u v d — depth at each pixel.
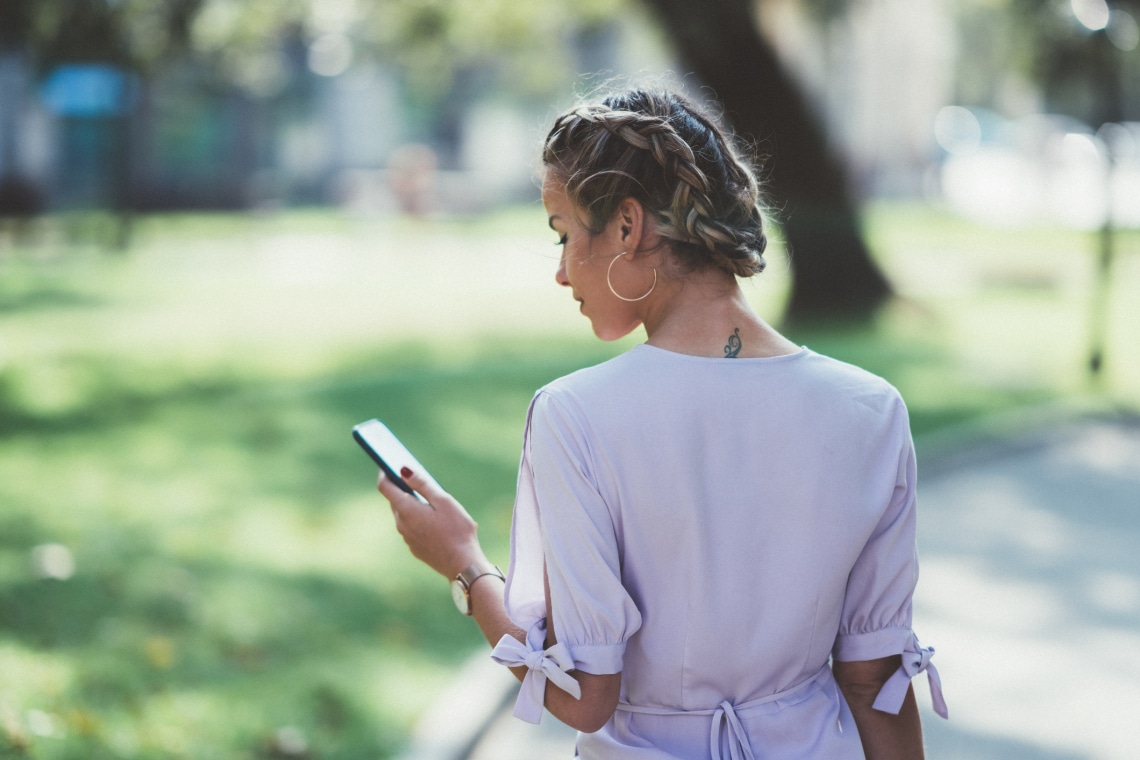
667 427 1.49
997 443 8.41
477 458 7.61
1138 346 12.46
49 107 28.62
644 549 1.49
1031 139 29.41
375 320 14.08
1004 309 15.23
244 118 35.28
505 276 18.88
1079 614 5.14
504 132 40.31
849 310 14.05
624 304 1.58
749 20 13.27
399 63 23.05
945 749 3.88
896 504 1.61
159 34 19.02
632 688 1.56
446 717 3.96
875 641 1.62
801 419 1.53
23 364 10.57
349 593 5.14
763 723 1.54
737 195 1.56
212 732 3.73
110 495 6.59
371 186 33.34
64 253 21.03
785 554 1.52
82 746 3.53
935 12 37.88
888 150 37.09
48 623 4.58
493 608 1.64
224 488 6.82
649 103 1.57
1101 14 11.48
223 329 13.13
